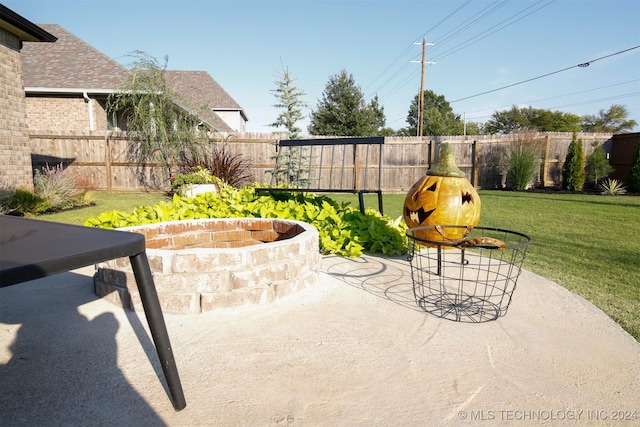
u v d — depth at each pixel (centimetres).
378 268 316
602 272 308
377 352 179
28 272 88
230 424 129
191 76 2417
